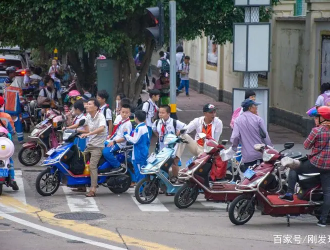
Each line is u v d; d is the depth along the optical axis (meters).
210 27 20.73
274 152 11.46
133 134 13.98
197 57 37.81
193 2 19.75
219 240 10.36
